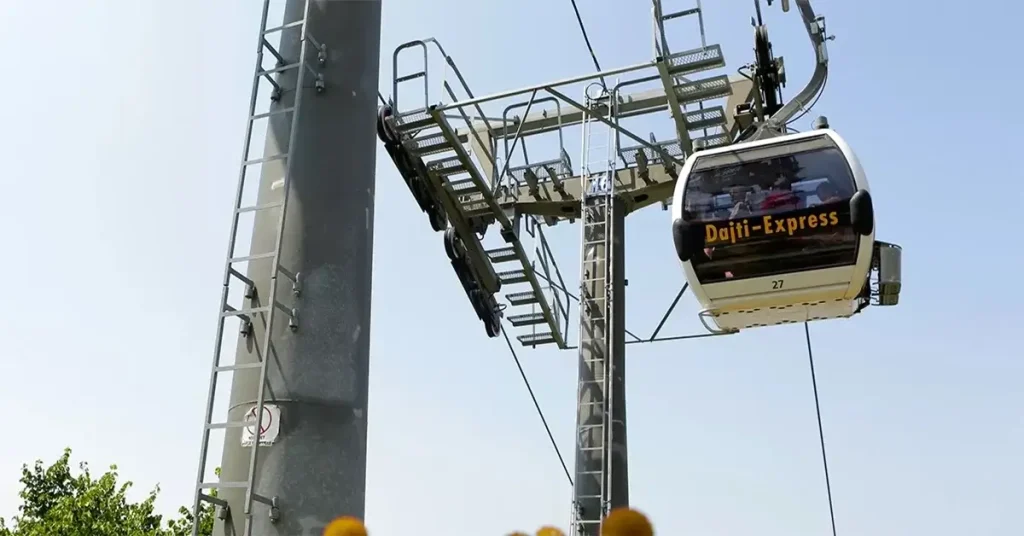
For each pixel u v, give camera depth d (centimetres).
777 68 1786
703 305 1284
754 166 1245
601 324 1653
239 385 842
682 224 1253
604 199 1727
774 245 1212
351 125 936
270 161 900
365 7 988
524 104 1748
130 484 2942
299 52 951
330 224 885
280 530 780
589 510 1523
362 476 846
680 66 1447
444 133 1636
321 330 847
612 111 1731
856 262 1181
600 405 1594
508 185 1856
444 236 1827
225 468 819
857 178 1198
